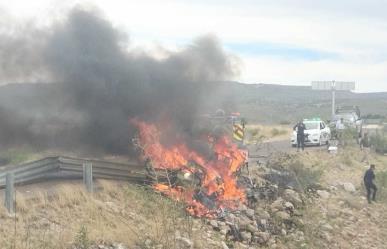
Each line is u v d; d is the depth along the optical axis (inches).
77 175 550.3
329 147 1173.1
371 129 1839.3
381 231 695.7
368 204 812.0
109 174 565.6
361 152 1290.6
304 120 1395.2
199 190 573.3
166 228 471.8
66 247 400.2
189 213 530.9
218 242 490.9
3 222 419.2
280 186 730.2
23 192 486.0
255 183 690.2
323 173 923.4
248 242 530.9
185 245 455.5
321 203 754.8
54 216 448.8
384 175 950.4
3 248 375.9
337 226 670.5
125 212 490.9
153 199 526.3
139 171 589.3
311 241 585.3
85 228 422.3
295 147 1284.4
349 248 605.6
